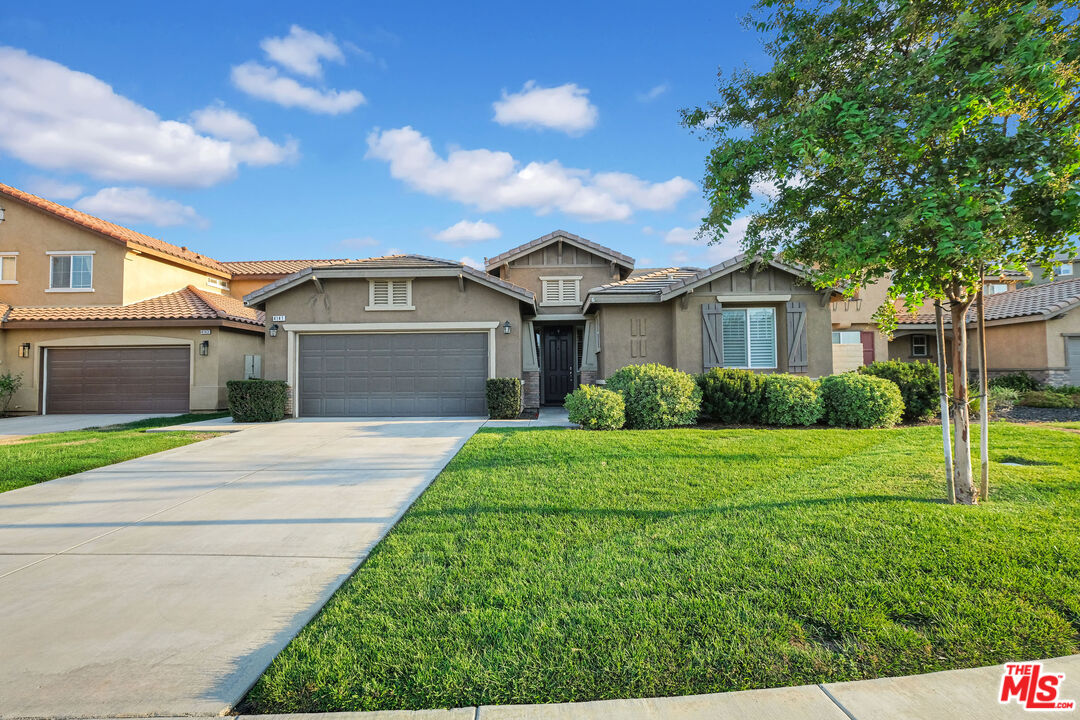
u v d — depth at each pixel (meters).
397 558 3.95
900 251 4.46
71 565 3.98
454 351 14.36
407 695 2.38
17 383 16.41
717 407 11.73
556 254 19.02
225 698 2.39
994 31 3.84
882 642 2.71
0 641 2.90
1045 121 4.21
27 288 17.25
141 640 2.89
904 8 4.38
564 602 3.18
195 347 16.36
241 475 7.09
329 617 3.07
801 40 4.86
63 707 2.34
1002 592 3.16
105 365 16.58
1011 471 6.20
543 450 8.20
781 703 2.28
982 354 5.09
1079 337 17.45
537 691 2.39
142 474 7.22
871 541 3.98
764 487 5.72
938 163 4.18
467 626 2.93
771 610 3.03
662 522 4.61
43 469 7.45
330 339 14.43
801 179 4.78
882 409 10.72
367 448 9.08
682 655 2.63
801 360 13.61
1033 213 4.09
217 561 4.03
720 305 13.88
